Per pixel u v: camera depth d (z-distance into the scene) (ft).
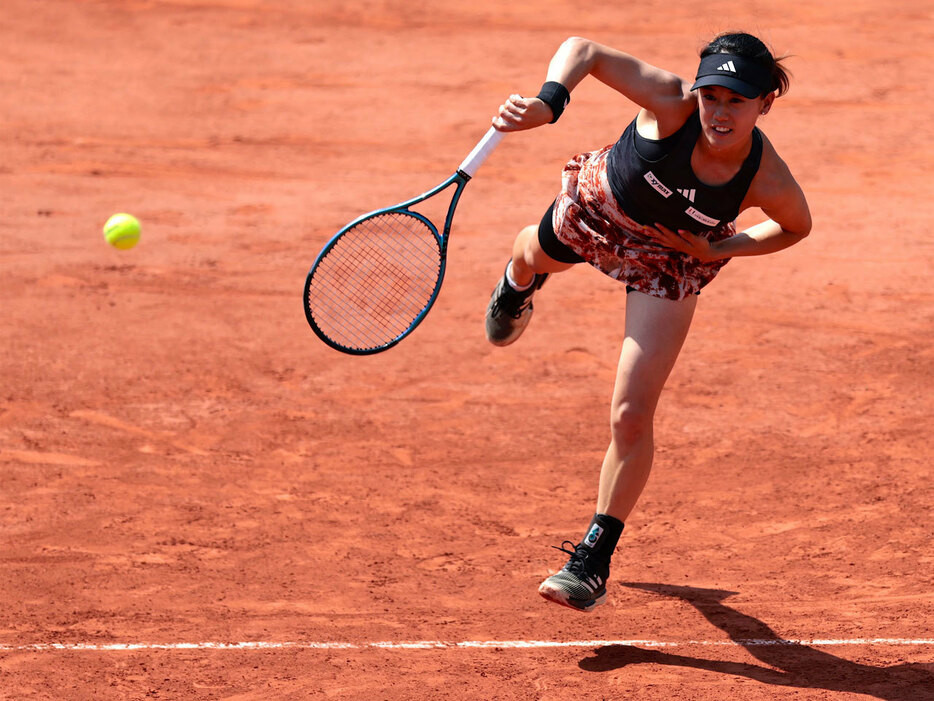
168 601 66.33
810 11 249.34
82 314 121.39
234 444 91.25
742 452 89.04
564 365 109.29
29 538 74.79
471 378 106.01
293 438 92.48
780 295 127.65
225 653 59.67
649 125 56.85
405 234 149.59
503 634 61.93
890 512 77.20
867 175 170.91
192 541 74.74
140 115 199.93
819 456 87.71
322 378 105.50
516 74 218.79
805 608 64.23
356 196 164.55
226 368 107.34
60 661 58.59
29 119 196.75
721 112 52.85
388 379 105.50
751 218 154.40
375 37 240.73
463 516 79.00
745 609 64.39
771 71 52.95
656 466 87.04
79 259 139.44
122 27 246.68
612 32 240.53
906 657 57.26
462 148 184.44
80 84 214.90
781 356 109.91
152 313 122.01
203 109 203.21
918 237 146.51
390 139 188.85
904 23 241.14
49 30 244.01
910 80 211.61
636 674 56.54
